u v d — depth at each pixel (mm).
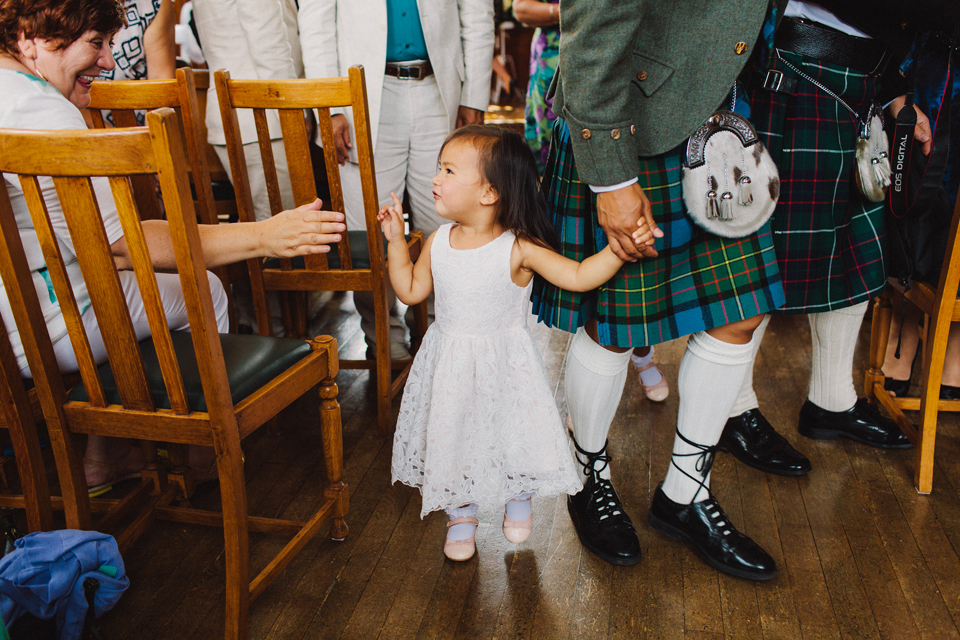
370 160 1679
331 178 1724
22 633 1168
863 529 1548
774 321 2674
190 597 1396
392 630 1310
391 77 2170
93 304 1099
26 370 1395
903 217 1507
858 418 1858
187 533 1588
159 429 1186
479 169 1256
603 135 1064
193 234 1021
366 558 1499
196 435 1167
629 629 1300
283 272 1866
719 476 1748
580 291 1298
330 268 1894
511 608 1356
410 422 1432
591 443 1491
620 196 1109
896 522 1569
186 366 1254
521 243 1312
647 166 1195
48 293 1341
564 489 1386
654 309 1265
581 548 1513
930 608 1331
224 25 2184
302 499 1703
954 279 1492
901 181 1457
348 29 2094
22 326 1133
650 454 1854
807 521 1578
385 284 1828
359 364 2156
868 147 1370
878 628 1289
